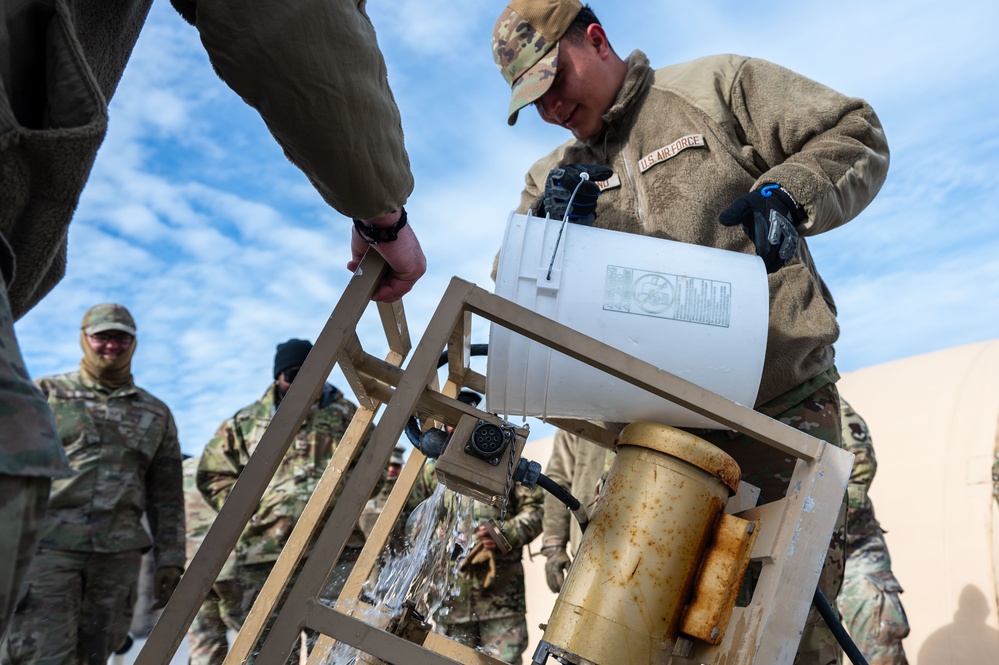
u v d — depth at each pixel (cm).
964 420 461
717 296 160
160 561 413
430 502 194
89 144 97
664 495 138
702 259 166
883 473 484
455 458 134
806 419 197
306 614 114
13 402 80
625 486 142
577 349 135
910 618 438
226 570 394
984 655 398
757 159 209
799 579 133
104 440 401
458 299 131
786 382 193
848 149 190
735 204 178
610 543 138
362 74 114
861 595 365
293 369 418
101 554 389
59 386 405
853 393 551
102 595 389
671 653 136
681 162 207
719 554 138
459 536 195
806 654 191
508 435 136
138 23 122
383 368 157
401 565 193
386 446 122
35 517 80
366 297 133
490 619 409
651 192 208
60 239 102
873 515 381
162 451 425
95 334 409
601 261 162
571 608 136
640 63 216
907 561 449
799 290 194
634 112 217
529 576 560
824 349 202
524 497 424
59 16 100
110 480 397
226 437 419
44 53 102
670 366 158
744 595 186
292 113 111
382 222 129
